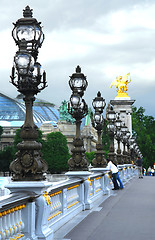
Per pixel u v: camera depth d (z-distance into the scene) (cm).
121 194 2186
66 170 12606
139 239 934
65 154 12644
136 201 1805
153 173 6800
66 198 1226
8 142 17950
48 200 906
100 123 2092
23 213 836
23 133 867
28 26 878
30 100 879
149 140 12738
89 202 1511
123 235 987
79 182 1461
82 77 1520
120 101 8956
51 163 12406
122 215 1341
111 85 9156
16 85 873
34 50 890
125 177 3684
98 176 2019
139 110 13888
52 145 12544
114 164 2577
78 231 1048
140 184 3216
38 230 877
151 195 2122
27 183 850
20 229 809
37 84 870
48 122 19112
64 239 943
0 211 686
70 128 18000
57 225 1080
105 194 2128
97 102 2080
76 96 1484
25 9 920
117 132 3253
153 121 14350
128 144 4425
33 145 862
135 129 12688
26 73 849
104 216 1320
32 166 858
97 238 951
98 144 2114
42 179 877
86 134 17875
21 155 865
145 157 12588
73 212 1312
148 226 1120
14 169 862
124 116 8981
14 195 783
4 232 720
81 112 1484
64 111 18462
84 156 1492
